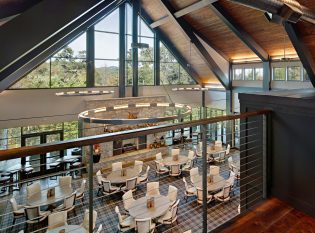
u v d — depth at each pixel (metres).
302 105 2.35
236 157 9.44
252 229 2.13
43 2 2.54
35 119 8.79
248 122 2.81
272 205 2.53
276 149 2.63
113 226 5.54
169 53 11.74
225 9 7.44
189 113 5.40
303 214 2.37
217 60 10.61
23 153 1.12
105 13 8.86
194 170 7.07
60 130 9.51
